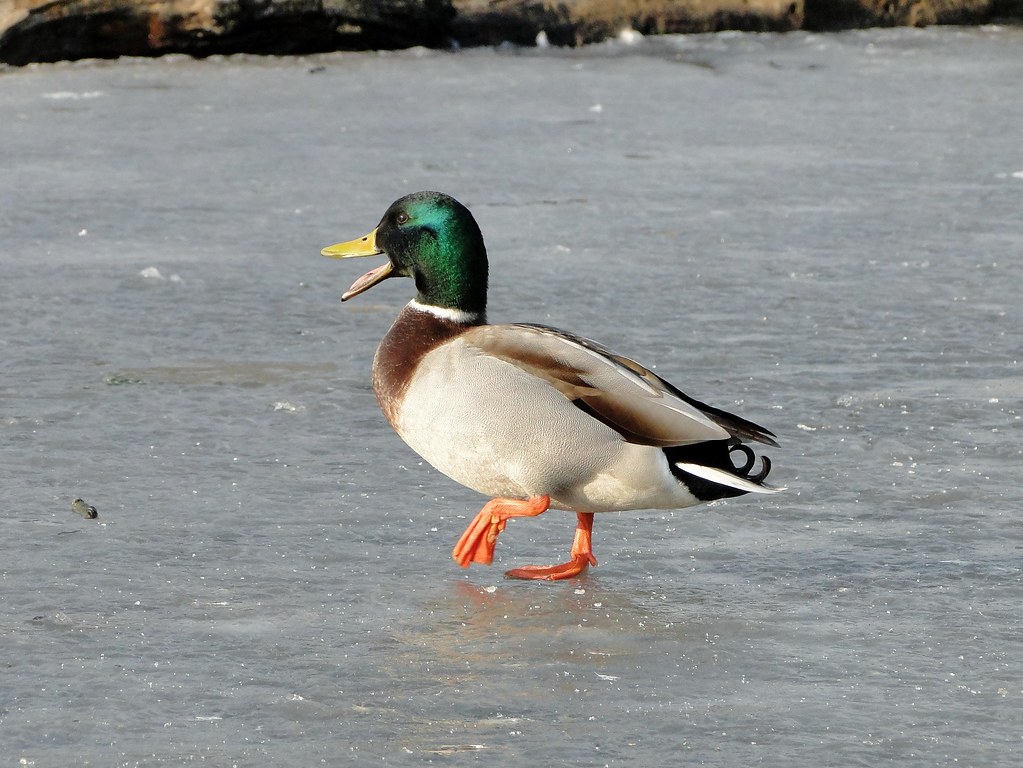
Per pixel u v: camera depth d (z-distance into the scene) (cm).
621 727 652
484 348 821
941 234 1841
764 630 764
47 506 935
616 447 791
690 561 869
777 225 1894
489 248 1762
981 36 3947
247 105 2812
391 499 966
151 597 796
